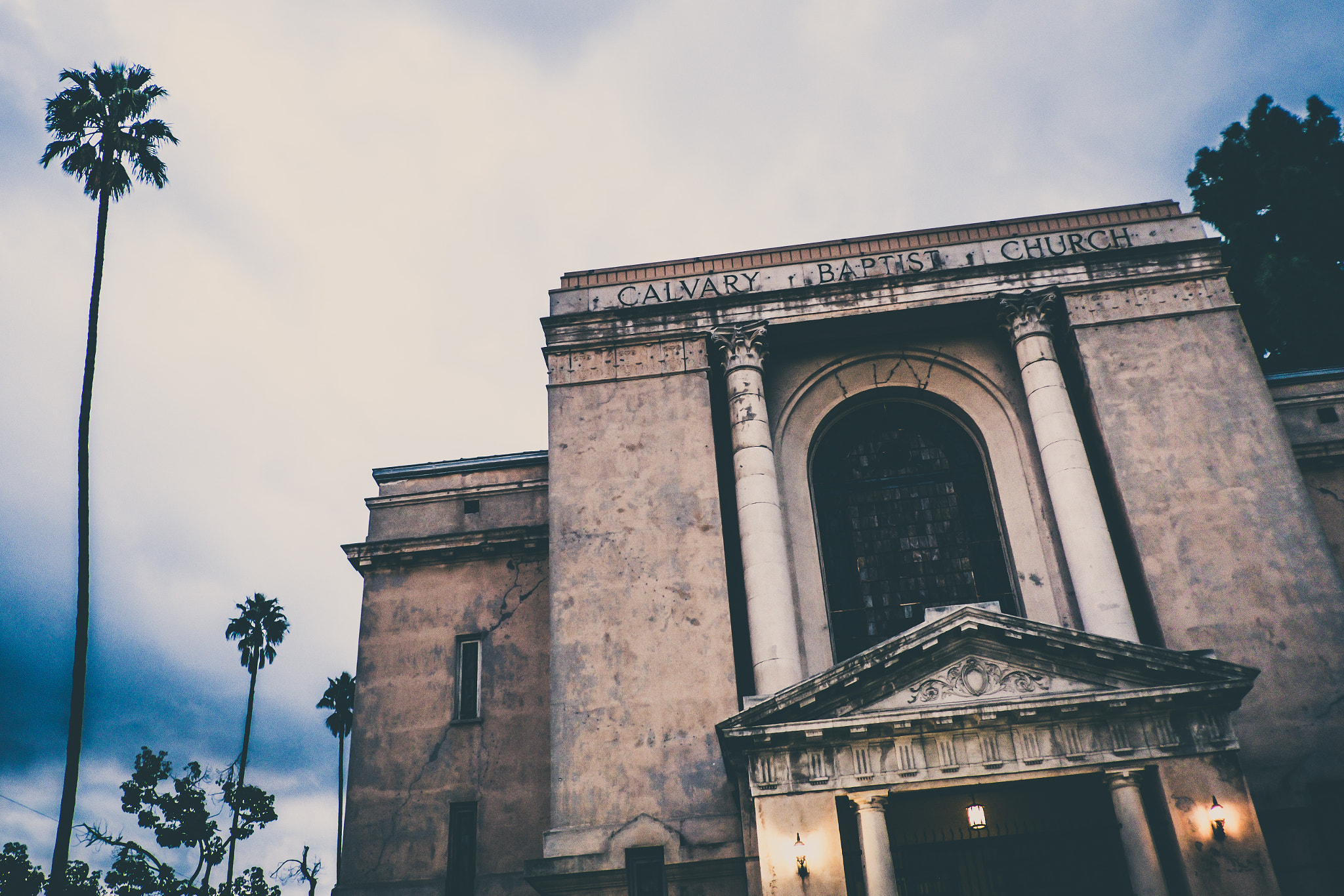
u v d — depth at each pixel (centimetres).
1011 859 1861
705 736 2098
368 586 2650
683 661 2178
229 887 4262
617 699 2156
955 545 2447
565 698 2167
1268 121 3941
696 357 2527
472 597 2603
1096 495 2247
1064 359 2500
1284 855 1870
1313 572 2102
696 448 2411
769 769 1780
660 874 2002
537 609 2566
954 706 1764
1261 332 3906
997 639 1817
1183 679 1761
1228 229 3975
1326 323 3597
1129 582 2227
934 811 2056
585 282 2708
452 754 2419
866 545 2475
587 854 2005
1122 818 1689
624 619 2234
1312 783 1917
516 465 2800
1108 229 2584
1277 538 2145
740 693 2250
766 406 2505
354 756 2439
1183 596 2112
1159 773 1720
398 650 2558
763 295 2566
